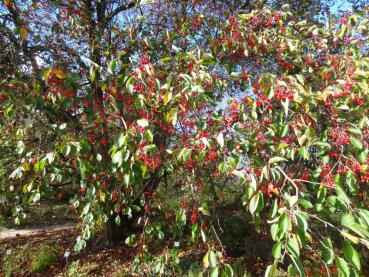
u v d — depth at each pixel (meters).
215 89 3.37
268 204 2.58
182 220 2.98
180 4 4.54
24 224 8.80
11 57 3.47
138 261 3.73
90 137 3.25
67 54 4.00
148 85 2.79
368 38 3.25
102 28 4.53
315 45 3.56
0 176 4.20
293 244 1.50
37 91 2.91
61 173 3.61
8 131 4.19
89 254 5.73
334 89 2.41
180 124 2.88
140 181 3.17
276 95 2.44
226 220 5.69
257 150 2.39
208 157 2.50
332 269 2.12
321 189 2.07
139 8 4.52
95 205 3.24
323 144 2.15
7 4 3.49
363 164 2.16
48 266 5.50
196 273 4.14
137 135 2.51
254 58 3.62
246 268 4.66
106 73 3.41
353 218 1.53
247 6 4.88
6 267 5.47
